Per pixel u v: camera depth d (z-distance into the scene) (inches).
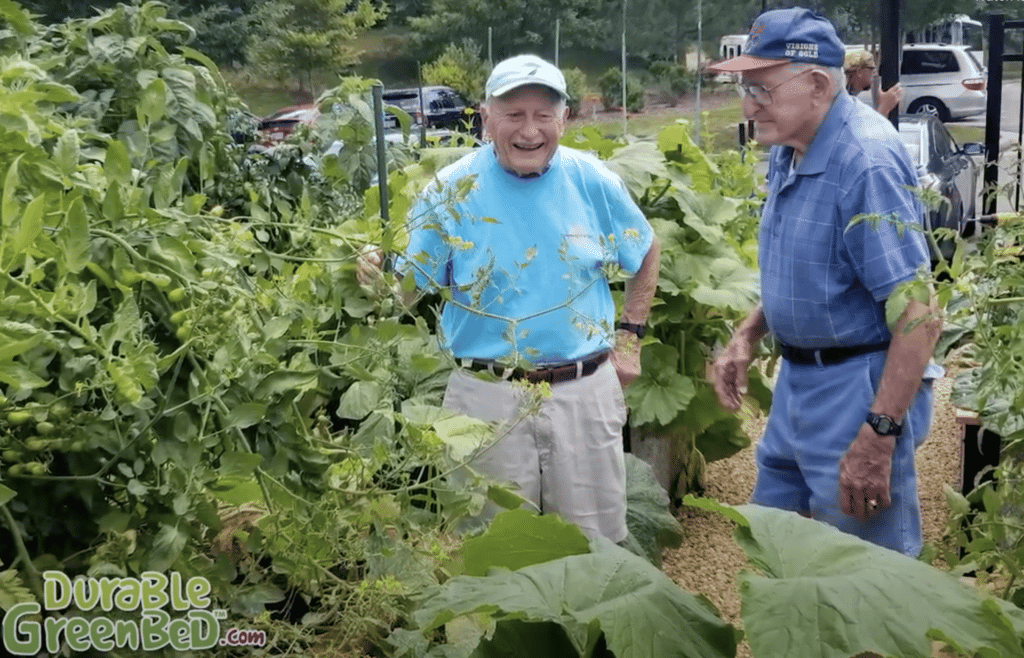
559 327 119.6
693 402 179.9
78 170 86.9
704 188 205.9
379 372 95.3
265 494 84.7
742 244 210.5
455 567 97.0
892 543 120.1
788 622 67.3
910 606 68.5
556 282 119.3
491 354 120.1
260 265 101.2
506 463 120.2
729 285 177.9
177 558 78.2
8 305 70.2
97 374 71.9
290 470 86.4
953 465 191.8
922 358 110.6
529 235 118.6
